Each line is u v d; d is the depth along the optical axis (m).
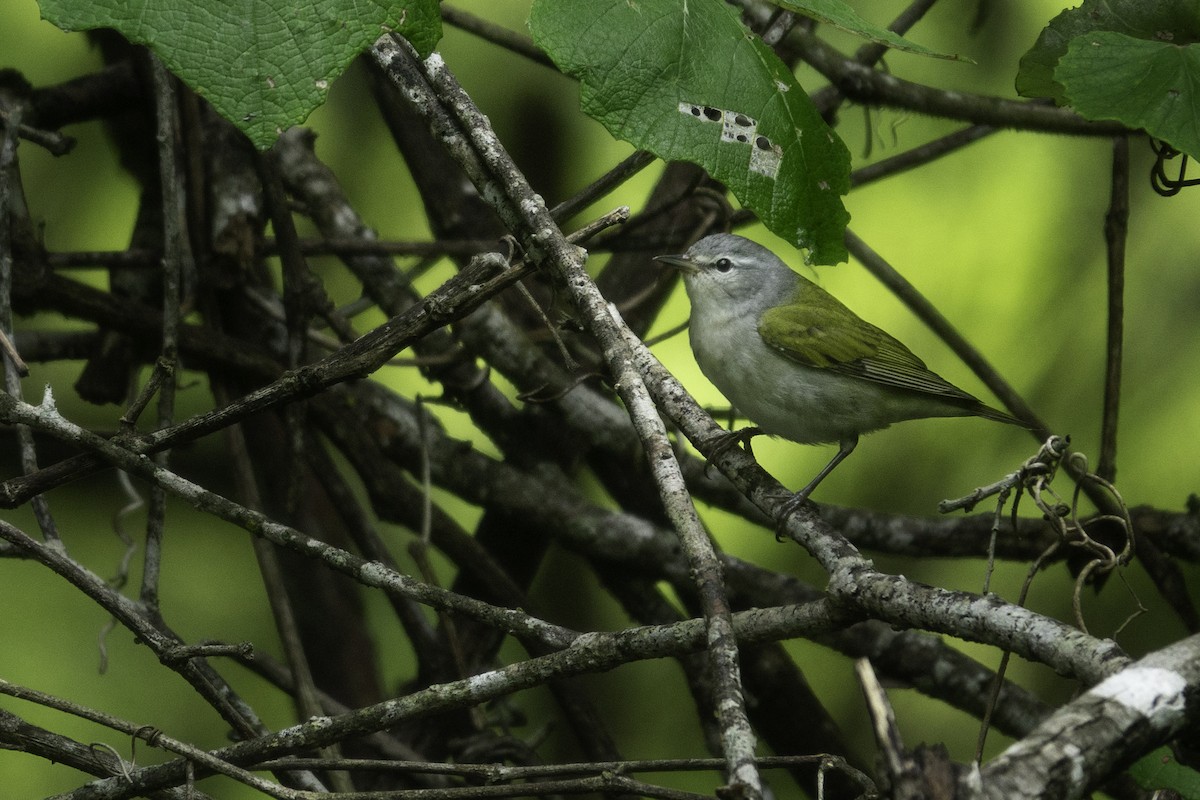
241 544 10.23
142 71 9.53
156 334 9.07
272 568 8.16
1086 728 3.75
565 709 8.99
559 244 5.81
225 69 4.38
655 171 11.20
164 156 7.73
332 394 9.31
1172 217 11.05
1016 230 11.25
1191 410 10.68
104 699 9.62
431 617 10.86
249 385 9.27
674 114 5.20
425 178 10.21
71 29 4.32
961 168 11.30
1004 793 3.55
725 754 3.88
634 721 10.39
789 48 9.66
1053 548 5.41
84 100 9.50
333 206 9.61
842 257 5.54
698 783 10.19
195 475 10.27
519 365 9.30
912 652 9.18
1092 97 5.82
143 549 10.12
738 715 3.96
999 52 10.95
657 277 10.37
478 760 8.48
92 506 10.10
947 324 10.27
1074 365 10.98
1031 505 11.13
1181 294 10.95
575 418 9.59
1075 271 11.10
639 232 10.23
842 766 5.48
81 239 10.54
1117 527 9.04
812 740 9.31
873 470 10.88
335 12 4.42
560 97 10.77
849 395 8.97
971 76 11.01
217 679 6.86
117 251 9.35
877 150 11.50
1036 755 3.67
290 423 8.52
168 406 7.48
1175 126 5.70
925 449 10.88
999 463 10.77
